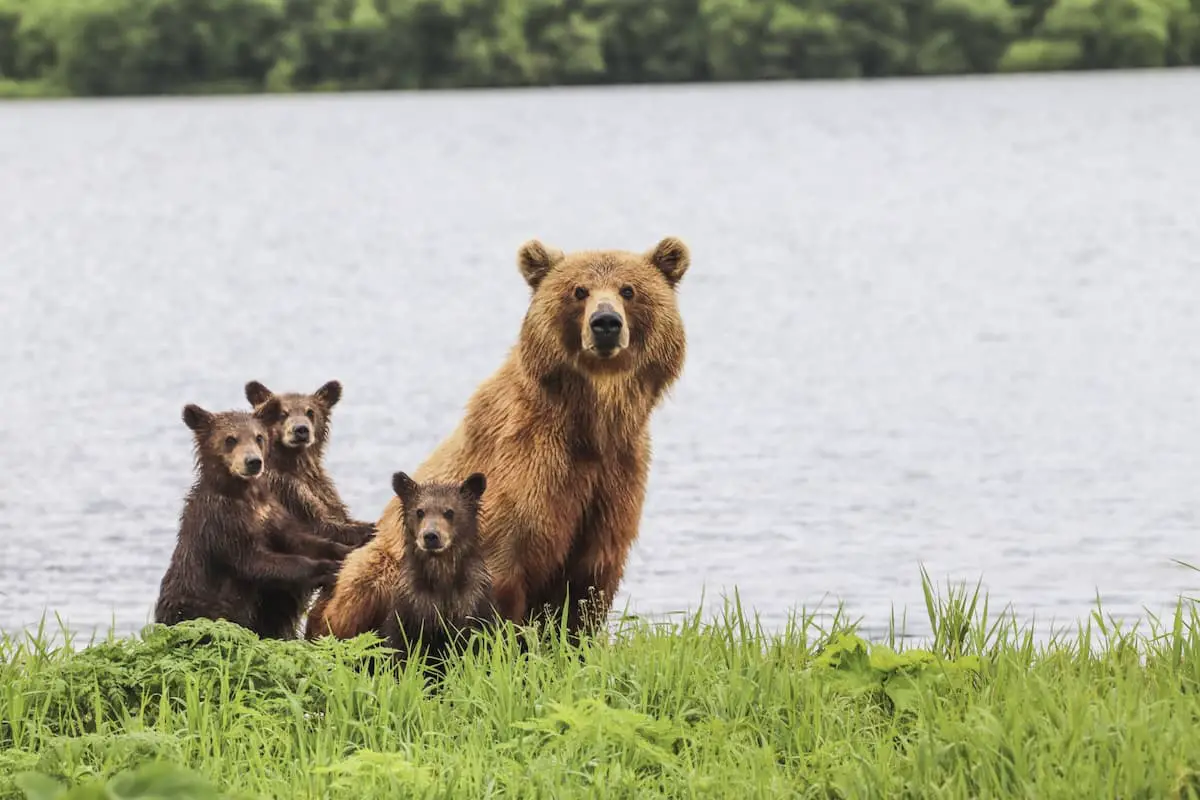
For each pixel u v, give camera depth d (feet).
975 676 24.67
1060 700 22.40
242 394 76.28
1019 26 369.71
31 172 262.67
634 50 356.38
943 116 342.03
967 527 48.80
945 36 360.48
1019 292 116.57
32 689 24.22
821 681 24.44
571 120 357.82
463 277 130.21
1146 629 36.09
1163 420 68.18
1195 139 284.82
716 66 353.92
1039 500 52.85
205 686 24.02
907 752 21.65
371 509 50.75
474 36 347.77
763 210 193.57
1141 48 370.73
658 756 21.58
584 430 27.22
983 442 63.57
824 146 292.61
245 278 131.64
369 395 74.54
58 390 77.30
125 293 121.80
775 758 22.20
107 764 21.11
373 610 27.50
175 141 318.04
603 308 25.93
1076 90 391.24
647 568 43.39
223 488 28.12
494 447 27.63
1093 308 107.04
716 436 65.10
